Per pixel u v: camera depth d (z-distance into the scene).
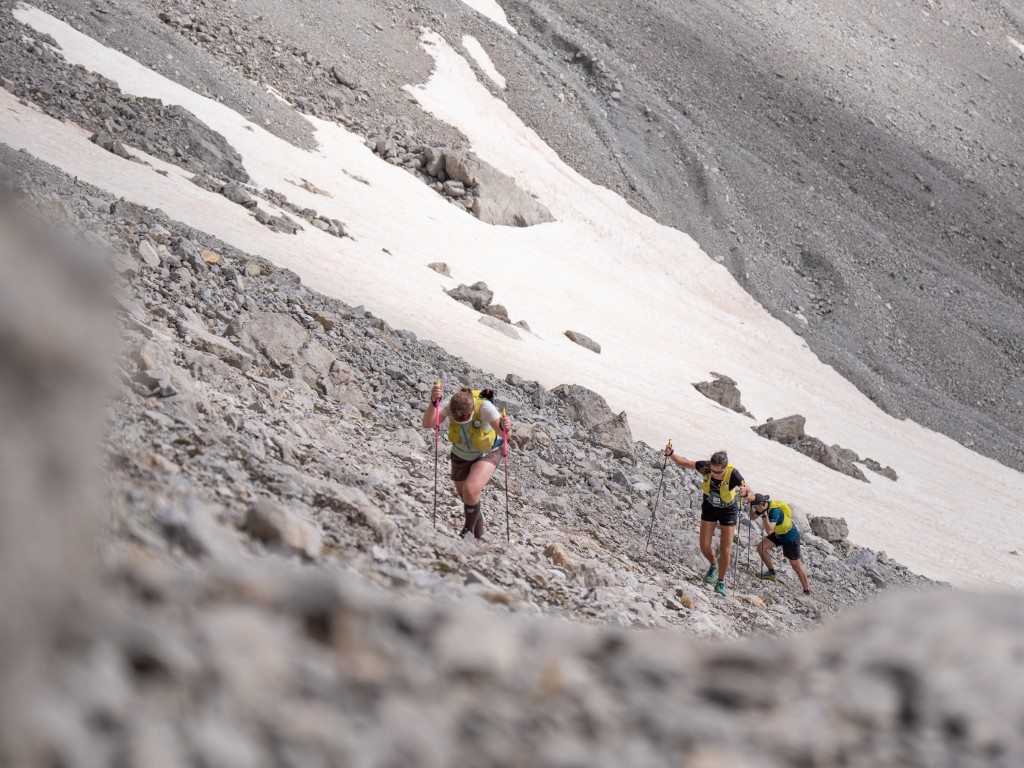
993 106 113.19
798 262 74.06
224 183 33.78
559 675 2.61
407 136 58.44
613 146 74.50
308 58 59.16
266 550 5.02
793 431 39.25
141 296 14.09
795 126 90.94
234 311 16.67
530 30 85.31
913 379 66.12
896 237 82.31
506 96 72.19
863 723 2.53
